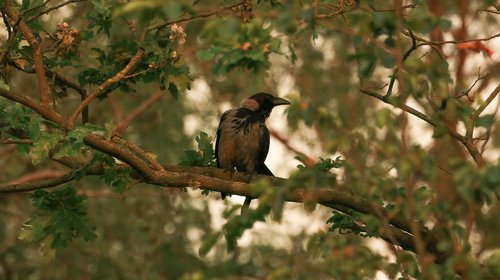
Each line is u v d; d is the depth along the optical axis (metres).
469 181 7.10
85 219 11.55
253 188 7.75
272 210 7.71
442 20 7.94
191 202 22.22
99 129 10.95
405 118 7.72
